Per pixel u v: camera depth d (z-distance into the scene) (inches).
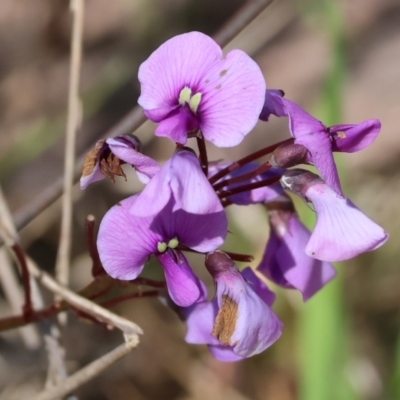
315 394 6.9
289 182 5.6
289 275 5.8
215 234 5.5
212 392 8.0
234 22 6.9
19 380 7.4
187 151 5.3
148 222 5.4
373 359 8.0
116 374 8.1
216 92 5.4
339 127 5.4
